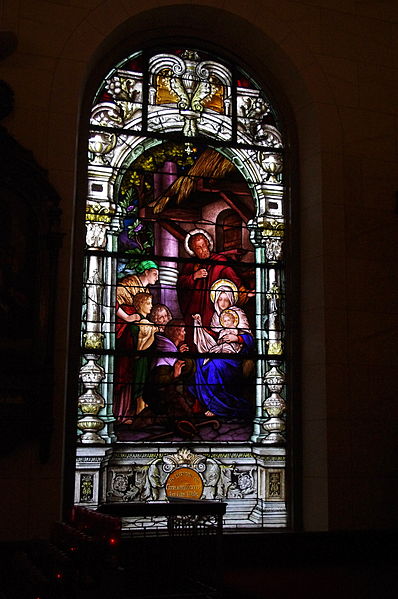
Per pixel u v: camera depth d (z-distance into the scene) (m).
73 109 9.05
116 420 9.25
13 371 8.16
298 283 10.12
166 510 7.01
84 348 9.24
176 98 10.27
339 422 9.44
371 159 10.23
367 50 10.55
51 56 9.09
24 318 8.36
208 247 10.04
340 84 10.31
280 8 10.26
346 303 9.75
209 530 7.66
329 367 9.53
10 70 8.90
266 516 9.51
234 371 9.81
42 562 6.47
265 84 10.57
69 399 8.96
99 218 9.60
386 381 9.73
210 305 9.90
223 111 10.44
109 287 9.49
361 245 9.96
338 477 9.32
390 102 10.51
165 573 7.50
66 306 8.65
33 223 8.59
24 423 8.09
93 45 9.30
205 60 10.50
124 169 9.84
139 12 9.61
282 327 10.08
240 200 10.28
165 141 10.14
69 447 8.88
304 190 10.28
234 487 9.50
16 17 9.05
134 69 10.16
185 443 9.43
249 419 9.75
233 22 10.14
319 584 8.07
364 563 9.30
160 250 9.84
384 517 9.41
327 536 9.23
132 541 8.06
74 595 5.77
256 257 10.19
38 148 8.84
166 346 9.62
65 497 8.75
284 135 10.52
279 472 9.70
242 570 8.88
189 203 10.08
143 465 9.22
